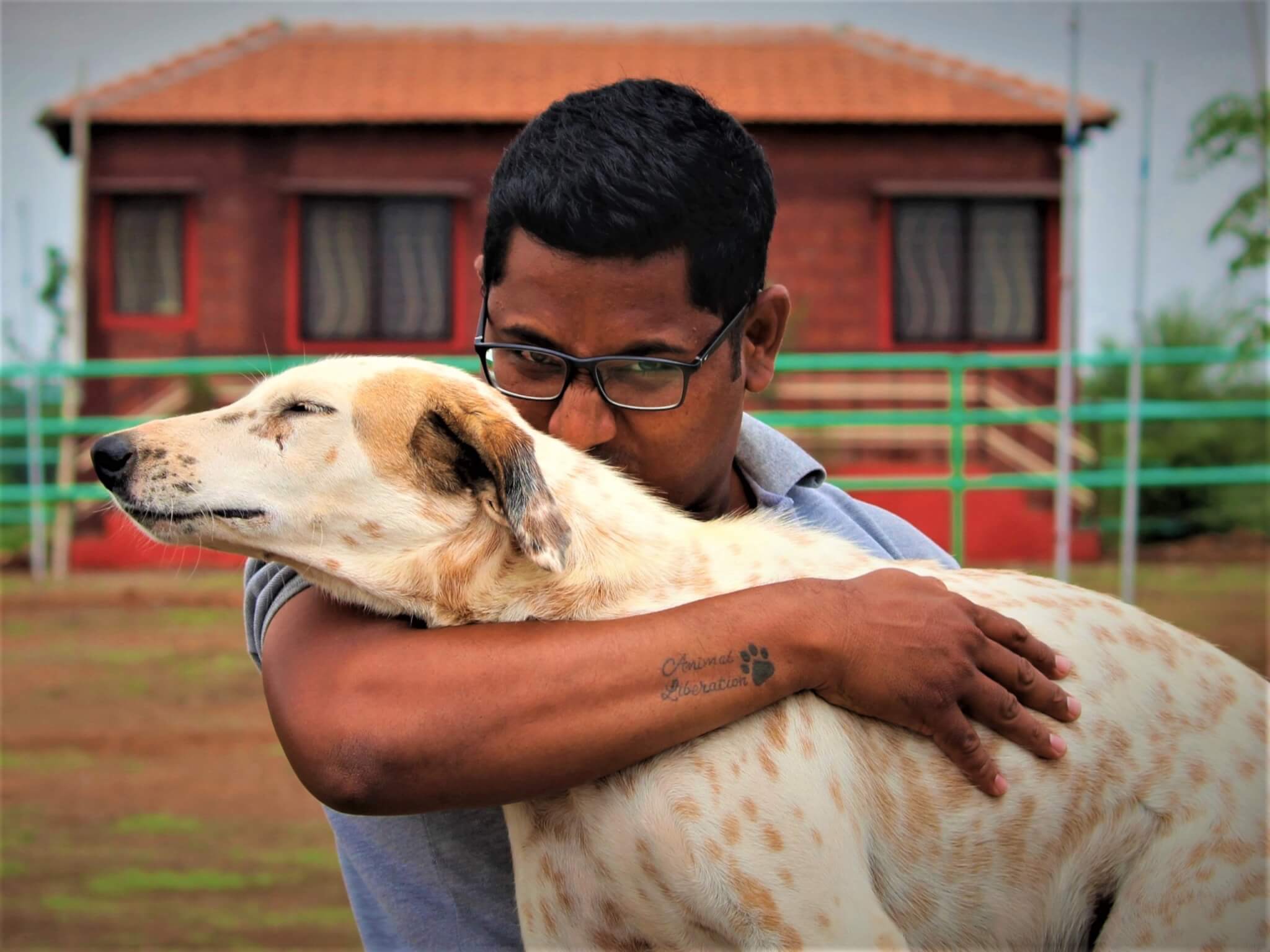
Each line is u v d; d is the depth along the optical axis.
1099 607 2.57
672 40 18.62
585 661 1.92
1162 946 2.33
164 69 16.83
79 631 11.47
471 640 1.96
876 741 2.25
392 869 2.33
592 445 2.40
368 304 16.67
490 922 2.33
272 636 2.14
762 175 2.41
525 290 2.29
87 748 8.23
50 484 16.67
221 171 16.50
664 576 2.39
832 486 3.01
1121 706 2.41
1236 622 11.09
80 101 16.16
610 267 2.24
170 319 16.59
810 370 14.72
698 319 2.31
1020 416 13.88
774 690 2.01
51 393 16.77
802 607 2.08
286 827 6.86
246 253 16.52
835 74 17.36
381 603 2.38
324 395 2.41
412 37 18.34
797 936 2.08
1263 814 2.39
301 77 17.05
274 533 2.36
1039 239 16.69
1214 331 16.86
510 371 2.43
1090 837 2.37
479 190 16.61
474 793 1.86
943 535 15.39
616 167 2.22
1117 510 16.36
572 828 2.21
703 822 2.09
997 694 2.20
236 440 2.41
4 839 6.55
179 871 6.12
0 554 15.82
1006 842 2.31
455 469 2.39
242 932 5.34
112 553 14.88
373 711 1.85
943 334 16.73
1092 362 13.64
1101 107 16.19
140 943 5.15
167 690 9.58
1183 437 16.72
